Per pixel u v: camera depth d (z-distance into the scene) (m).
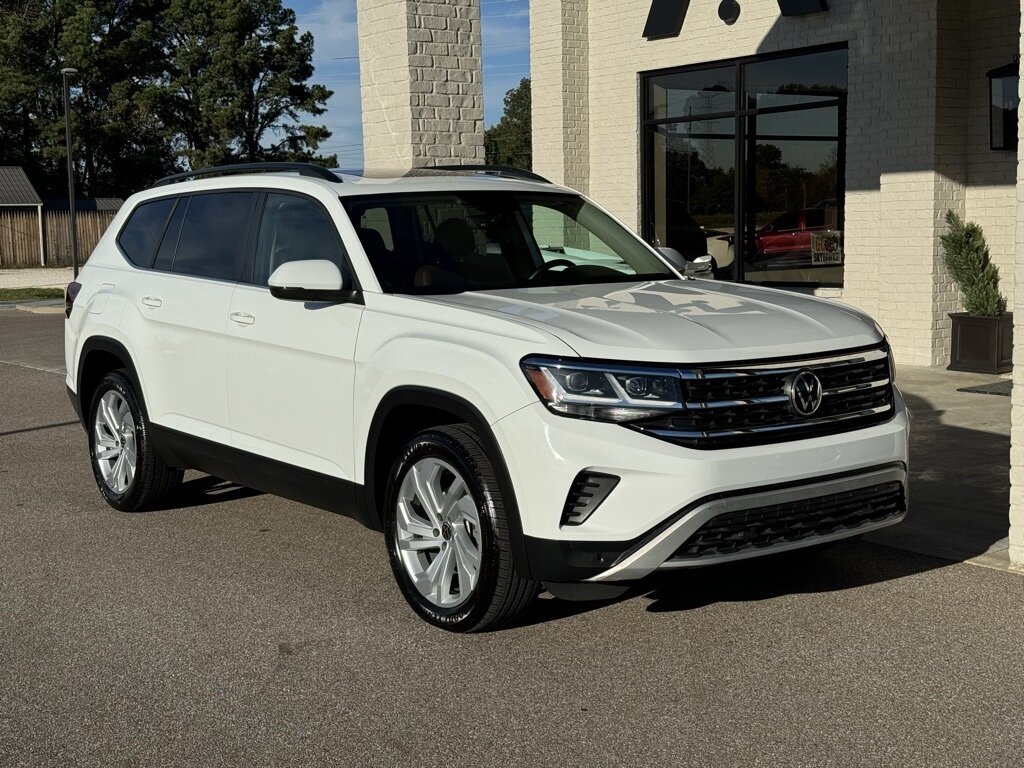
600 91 15.06
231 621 4.95
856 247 12.16
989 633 4.65
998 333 10.84
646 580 4.74
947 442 7.98
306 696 4.17
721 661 4.42
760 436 4.34
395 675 4.34
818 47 12.39
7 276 41.81
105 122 65.62
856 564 5.55
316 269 5.02
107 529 6.46
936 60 11.09
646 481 4.14
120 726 3.95
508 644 4.63
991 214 11.33
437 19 10.34
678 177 14.41
